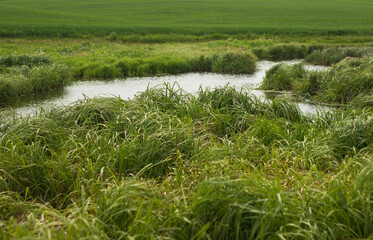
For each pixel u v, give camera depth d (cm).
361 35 3688
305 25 4494
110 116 840
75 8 6397
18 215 480
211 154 615
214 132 838
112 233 389
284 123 850
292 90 1443
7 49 2453
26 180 548
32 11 5497
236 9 6281
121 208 423
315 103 1237
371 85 1191
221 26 4297
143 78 1848
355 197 429
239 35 3669
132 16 5569
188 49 2684
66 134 734
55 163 589
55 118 823
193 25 4453
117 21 4950
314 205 420
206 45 3020
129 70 1977
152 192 458
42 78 1512
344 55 2275
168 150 642
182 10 6203
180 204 425
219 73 2019
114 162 598
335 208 414
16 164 559
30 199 547
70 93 1471
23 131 687
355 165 541
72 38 3400
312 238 363
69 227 364
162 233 392
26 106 1261
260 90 1490
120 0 7519
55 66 1669
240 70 2047
